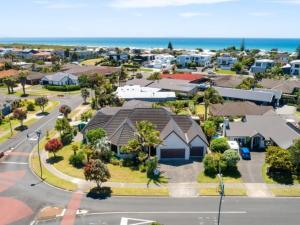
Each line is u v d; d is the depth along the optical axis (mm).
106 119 72375
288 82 123250
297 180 54469
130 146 60219
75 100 114875
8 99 110750
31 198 48906
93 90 132250
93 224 42406
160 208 46344
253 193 50656
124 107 84312
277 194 50406
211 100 99062
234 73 180750
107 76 160375
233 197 49562
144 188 51938
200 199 48906
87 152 60094
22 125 84188
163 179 54969
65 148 68812
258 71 181625
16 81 139125
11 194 50094
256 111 87625
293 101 109938
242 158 62969
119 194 49969
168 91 119500
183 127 69562
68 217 43906
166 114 70312
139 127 61812
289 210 46250
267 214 45188
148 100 107625
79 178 55031
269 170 56719
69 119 89562
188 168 59125
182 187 52344
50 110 100375
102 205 46938
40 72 164625
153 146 62500
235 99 109250
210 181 54219
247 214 45125
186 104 104500
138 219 43594
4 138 75188
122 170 58438
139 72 179375
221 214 45062
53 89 132500
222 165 56500
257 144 68688
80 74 149625
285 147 61188
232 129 70438
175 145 62656
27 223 42562
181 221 43312
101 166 50031
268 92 108188
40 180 54719
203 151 64062
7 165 60656
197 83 136625
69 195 49750
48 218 43656
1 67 174500
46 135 76062
